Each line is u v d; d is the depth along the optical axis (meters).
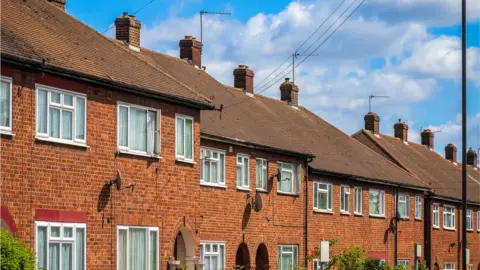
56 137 26.48
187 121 32.38
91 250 27.61
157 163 30.64
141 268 29.83
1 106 24.59
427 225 57.44
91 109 27.86
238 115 40.88
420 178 58.00
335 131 53.28
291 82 51.59
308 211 42.69
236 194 37.12
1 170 24.44
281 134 42.62
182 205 31.86
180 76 40.00
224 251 36.16
